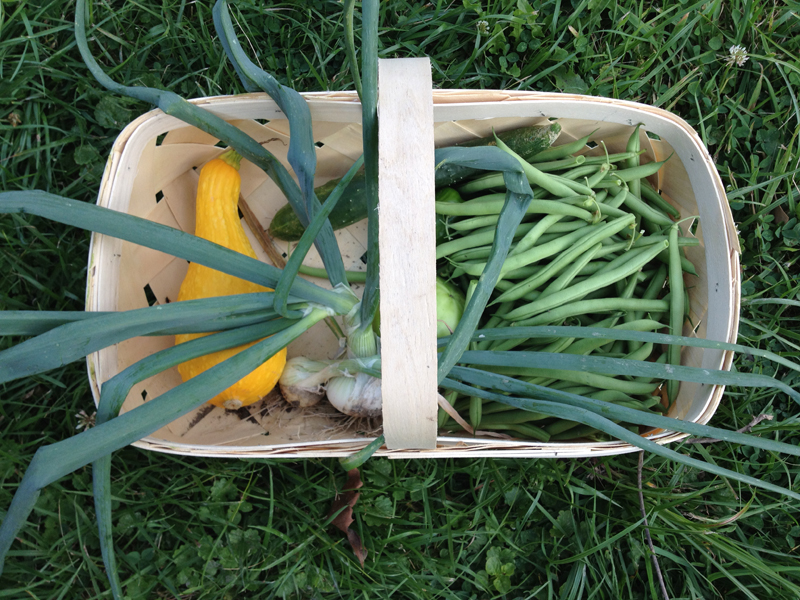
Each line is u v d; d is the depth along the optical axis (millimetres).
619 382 1016
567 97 962
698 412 951
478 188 1105
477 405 1012
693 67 1345
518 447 917
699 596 1188
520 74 1328
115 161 915
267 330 909
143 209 1052
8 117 1227
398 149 663
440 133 1066
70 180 1275
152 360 793
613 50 1346
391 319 666
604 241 1087
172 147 1028
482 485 1225
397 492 1195
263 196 1188
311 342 1195
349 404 1043
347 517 1146
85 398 1228
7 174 1216
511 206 737
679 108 1363
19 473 1183
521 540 1229
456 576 1203
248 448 903
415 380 690
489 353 892
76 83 1269
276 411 1143
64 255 1229
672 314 1043
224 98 945
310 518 1191
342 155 1131
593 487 1248
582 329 890
